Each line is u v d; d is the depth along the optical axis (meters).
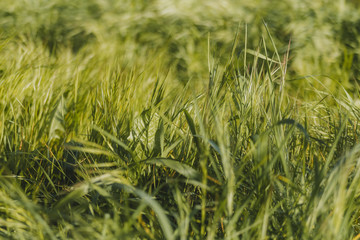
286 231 1.56
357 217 1.79
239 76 2.22
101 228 1.50
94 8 4.90
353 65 3.99
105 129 2.26
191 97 2.46
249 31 4.38
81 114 2.55
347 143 2.00
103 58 3.63
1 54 3.90
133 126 2.28
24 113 2.57
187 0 4.76
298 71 3.98
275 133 1.64
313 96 3.50
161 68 3.85
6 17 4.98
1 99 2.63
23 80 2.87
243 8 4.66
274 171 1.75
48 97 2.72
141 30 4.53
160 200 2.00
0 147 2.25
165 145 2.20
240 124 2.00
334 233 1.33
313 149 2.07
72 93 2.84
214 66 2.17
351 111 2.30
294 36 4.30
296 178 1.80
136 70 3.13
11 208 1.73
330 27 4.41
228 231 1.42
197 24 4.50
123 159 2.09
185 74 3.96
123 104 2.49
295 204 1.60
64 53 4.43
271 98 1.97
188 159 2.06
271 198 1.63
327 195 1.40
